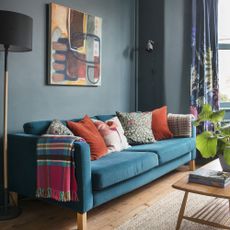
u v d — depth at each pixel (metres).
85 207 2.31
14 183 2.71
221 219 2.36
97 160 2.74
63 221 2.53
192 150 4.09
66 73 3.44
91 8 3.81
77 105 3.65
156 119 4.04
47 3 3.25
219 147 2.31
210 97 4.48
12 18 2.40
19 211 2.67
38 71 3.18
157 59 4.74
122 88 4.45
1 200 2.87
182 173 3.99
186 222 2.49
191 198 3.01
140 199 3.02
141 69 4.85
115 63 4.29
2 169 2.84
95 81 3.85
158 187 3.39
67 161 2.29
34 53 3.13
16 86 2.97
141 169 2.86
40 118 3.21
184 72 4.65
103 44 4.04
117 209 2.77
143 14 4.81
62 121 3.06
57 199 2.33
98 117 3.66
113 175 2.49
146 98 4.84
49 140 2.40
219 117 2.44
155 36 4.74
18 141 2.63
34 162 2.52
